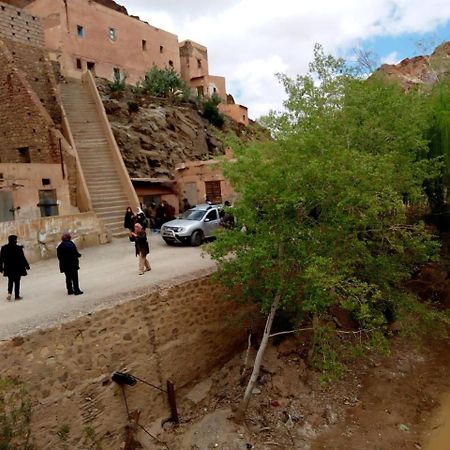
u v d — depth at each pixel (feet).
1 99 63.00
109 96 94.73
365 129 32.50
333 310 39.65
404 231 29.40
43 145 60.29
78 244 51.21
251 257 25.86
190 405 30.09
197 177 77.77
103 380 25.02
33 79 70.18
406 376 35.63
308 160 25.38
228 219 53.67
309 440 27.89
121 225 60.90
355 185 25.36
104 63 109.60
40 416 21.88
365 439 28.14
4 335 21.84
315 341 28.66
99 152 71.05
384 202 26.30
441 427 29.35
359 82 36.24
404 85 59.72
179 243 52.85
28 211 52.01
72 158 61.21
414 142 35.63
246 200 26.45
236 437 26.99
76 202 61.77
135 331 27.32
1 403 19.45
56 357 23.02
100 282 33.96
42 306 27.63
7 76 62.23
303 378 33.35
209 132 108.78
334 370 27.61
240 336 36.11
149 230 67.51
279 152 26.81
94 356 24.77
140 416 26.91
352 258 27.35
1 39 63.87
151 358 28.12
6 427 19.12
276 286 27.07
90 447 23.73
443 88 44.73
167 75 112.47
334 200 25.82
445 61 50.72
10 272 30.48
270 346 36.65
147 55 124.36
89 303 27.17
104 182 66.49
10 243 30.76
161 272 35.83
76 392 23.62
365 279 30.83
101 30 109.29
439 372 36.24
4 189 49.21
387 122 34.91
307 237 26.20
